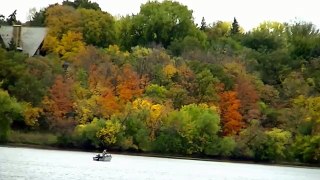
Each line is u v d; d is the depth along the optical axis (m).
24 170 122.12
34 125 179.38
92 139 177.00
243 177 145.62
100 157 154.62
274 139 187.12
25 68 186.00
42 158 148.62
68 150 176.88
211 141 184.38
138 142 179.62
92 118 182.88
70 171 128.00
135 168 145.88
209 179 135.38
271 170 169.62
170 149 181.62
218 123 186.38
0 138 171.88
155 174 136.50
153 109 182.12
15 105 172.25
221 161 185.25
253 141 186.88
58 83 184.88
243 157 186.75
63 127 178.62
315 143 187.75
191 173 144.75
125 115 179.62
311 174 164.88
